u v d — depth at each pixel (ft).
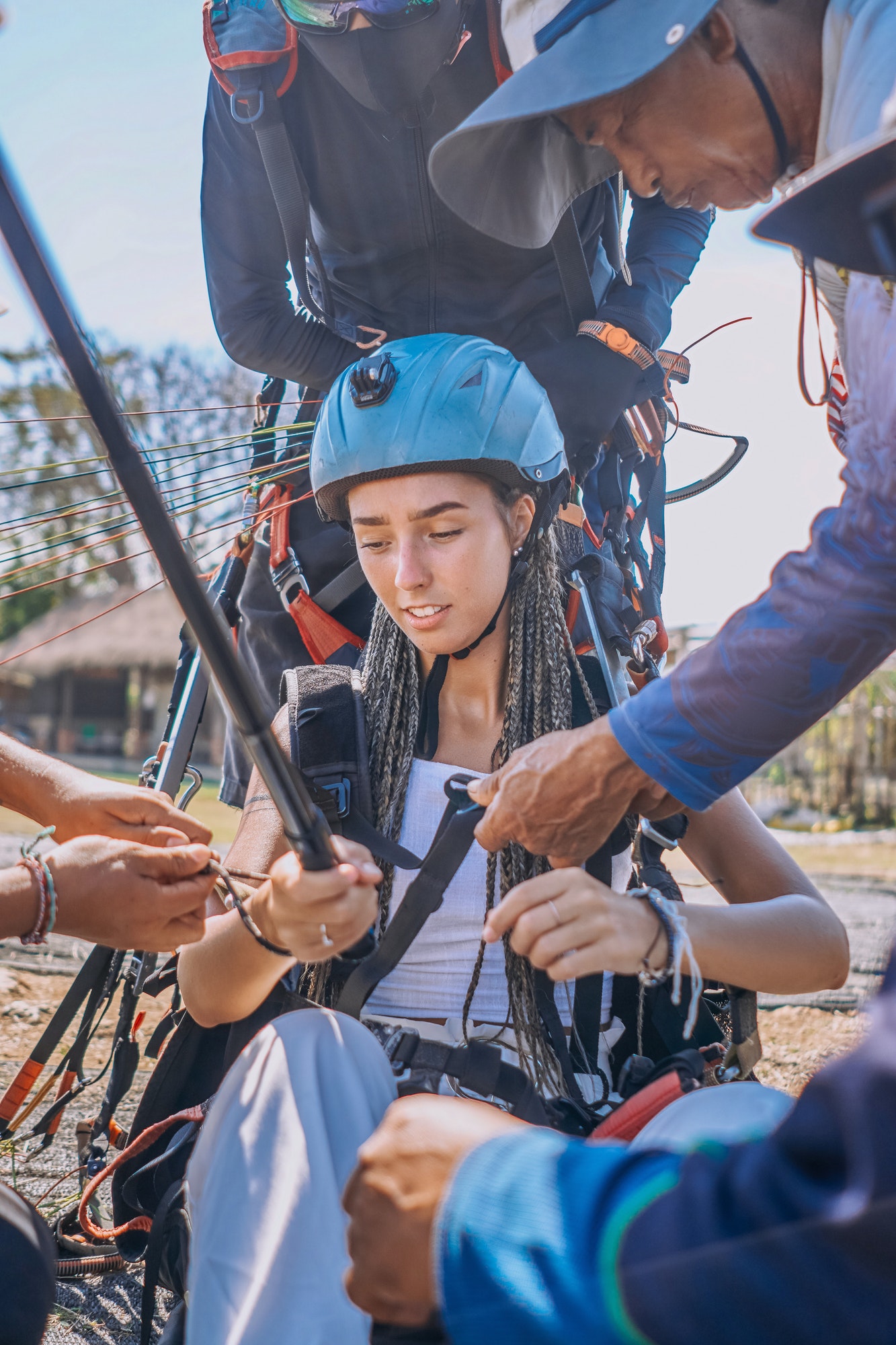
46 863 3.88
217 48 6.63
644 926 3.99
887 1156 2.02
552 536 5.25
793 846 31.60
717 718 3.81
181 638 6.77
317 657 6.94
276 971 4.29
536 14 4.45
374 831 4.72
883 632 3.64
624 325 6.70
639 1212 2.36
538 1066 4.56
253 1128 3.62
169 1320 4.08
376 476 4.86
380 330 7.33
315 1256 3.37
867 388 3.59
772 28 3.98
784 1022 10.52
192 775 6.70
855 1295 2.06
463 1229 2.50
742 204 4.52
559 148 5.45
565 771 4.07
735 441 7.27
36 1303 3.43
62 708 104.68
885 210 2.93
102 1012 6.31
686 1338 2.18
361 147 6.86
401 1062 4.36
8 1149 7.44
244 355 7.23
